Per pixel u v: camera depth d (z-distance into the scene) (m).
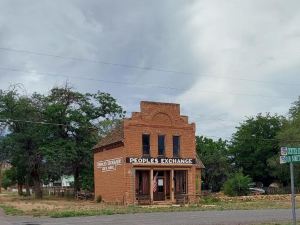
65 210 38.56
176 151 53.75
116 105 74.06
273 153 85.81
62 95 69.81
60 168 65.19
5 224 26.62
